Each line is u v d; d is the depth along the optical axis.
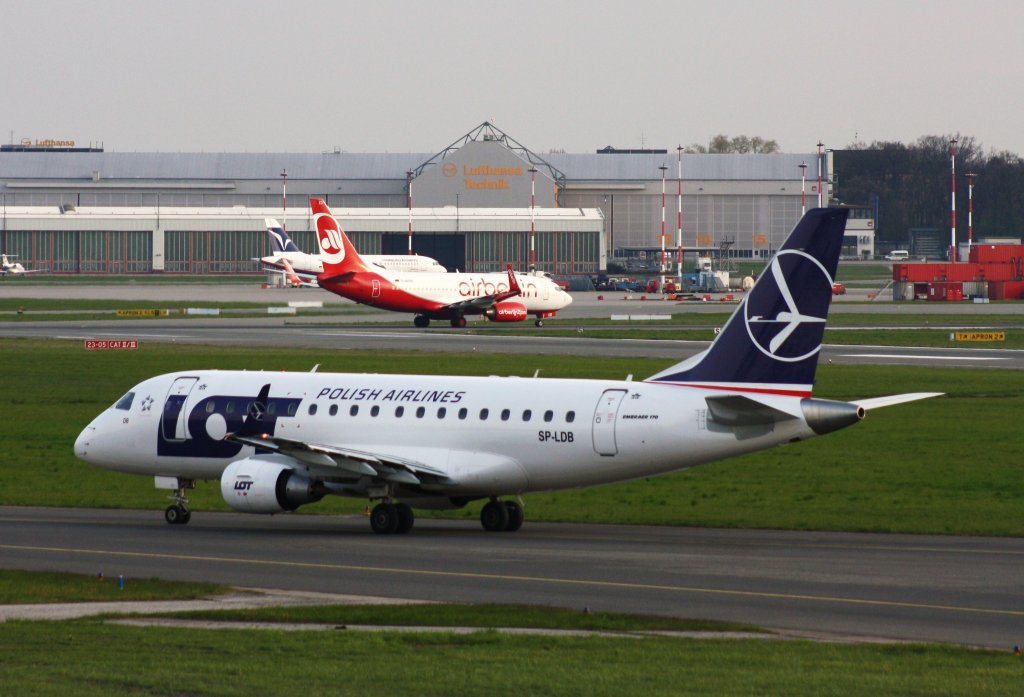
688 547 136.62
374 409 154.38
